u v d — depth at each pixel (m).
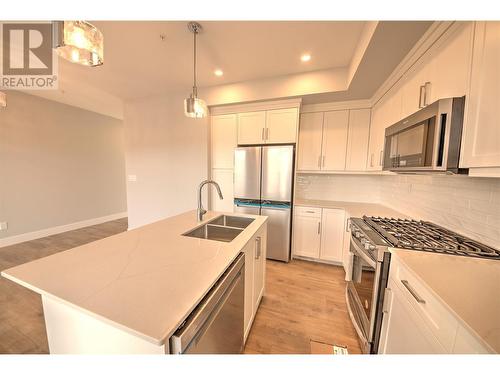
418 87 1.54
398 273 1.12
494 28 0.88
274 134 2.88
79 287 0.79
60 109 3.82
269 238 2.90
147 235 1.40
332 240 2.73
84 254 1.09
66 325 0.87
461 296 0.75
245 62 2.33
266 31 1.79
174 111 3.35
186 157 3.35
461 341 0.67
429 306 0.85
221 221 2.03
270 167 2.82
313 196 3.26
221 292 0.94
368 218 1.88
